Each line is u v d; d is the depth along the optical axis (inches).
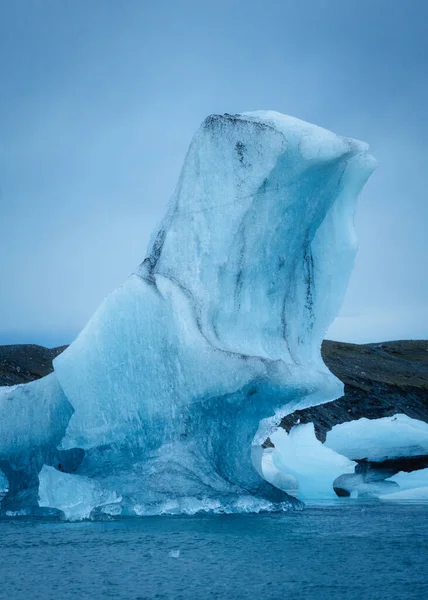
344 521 330.6
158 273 406.3
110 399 397.7
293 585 187.3
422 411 2127.2
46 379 445.7
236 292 403.2
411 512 383.6
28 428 437.7
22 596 180.2
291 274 430.6
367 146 418.9
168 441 380.8
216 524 314.2
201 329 380.5
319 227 437.1
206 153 410.9
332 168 415.2
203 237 400.5
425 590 180.9
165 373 384.2
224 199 403.5
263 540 265.3
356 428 733.9
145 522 323.0
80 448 409.1
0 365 1927.9
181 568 212.2
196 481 360.5
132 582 194.4
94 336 404.5
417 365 2829.7
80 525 323.3
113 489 360.2
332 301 431.2
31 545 263.4
